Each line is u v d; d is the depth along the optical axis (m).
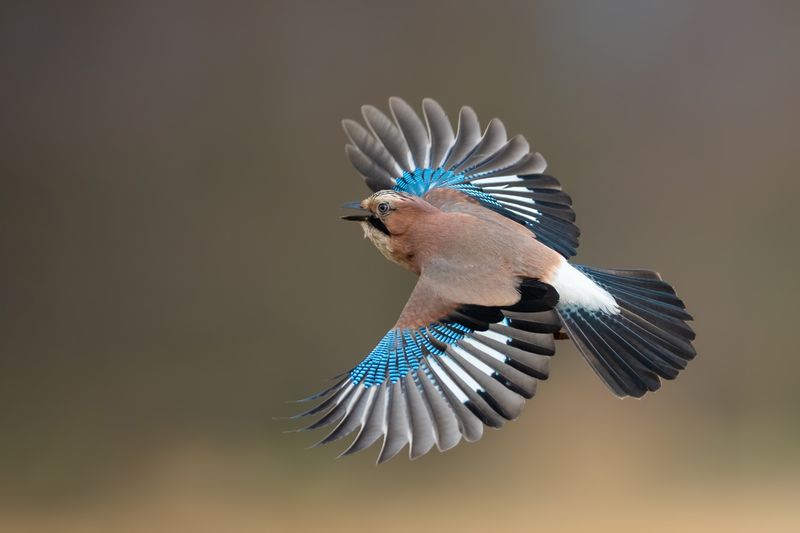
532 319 8.85
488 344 8.84
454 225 8.95
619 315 8.90
